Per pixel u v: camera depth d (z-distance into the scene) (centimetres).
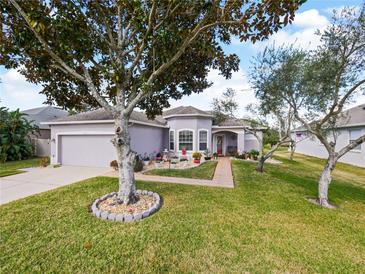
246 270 339
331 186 976
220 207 616
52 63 588
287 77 753
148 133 1659
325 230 494
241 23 484
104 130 1320
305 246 418
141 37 517
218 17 507
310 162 1909
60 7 488
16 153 1589
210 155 1820
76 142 1392
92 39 566
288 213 592
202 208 603
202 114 1822
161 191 768
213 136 2109
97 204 606
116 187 802
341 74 654
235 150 2145
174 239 426
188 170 1220
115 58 664
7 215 530
